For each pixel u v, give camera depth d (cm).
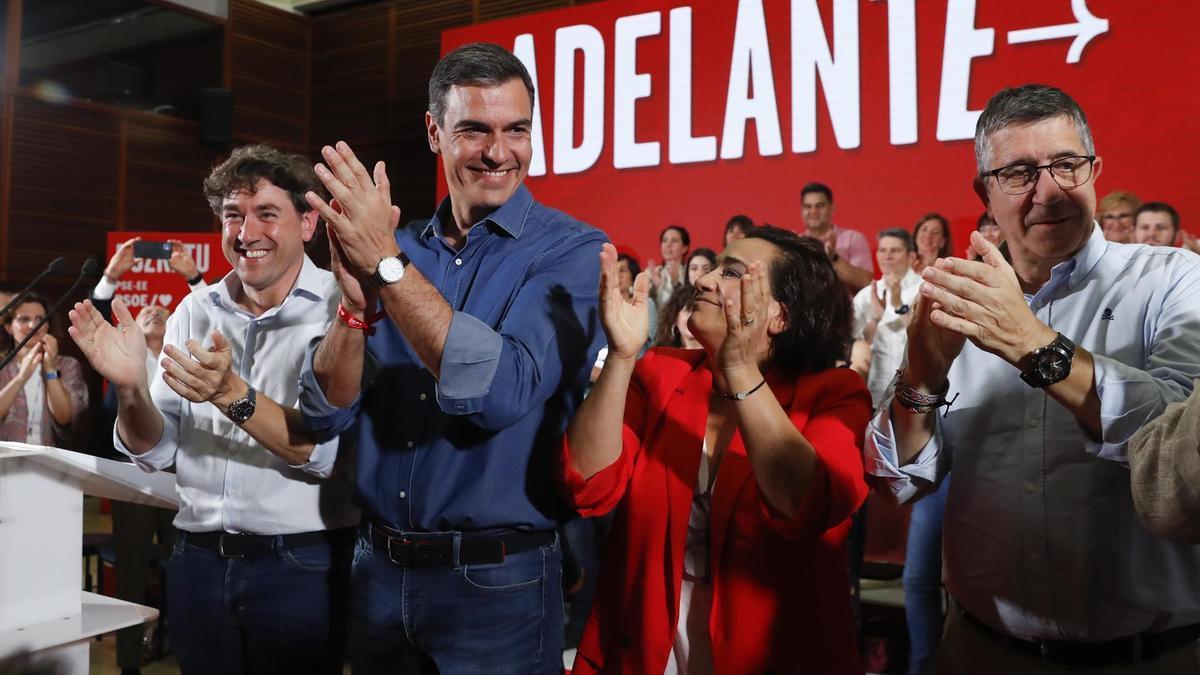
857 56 400
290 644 176
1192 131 330
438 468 139
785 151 419
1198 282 128
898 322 383
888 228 392
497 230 147
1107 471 128
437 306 123
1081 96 351
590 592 304
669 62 449
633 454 143
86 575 408
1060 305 139
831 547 136
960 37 376
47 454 133
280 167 184
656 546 137
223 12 751
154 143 738
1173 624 127
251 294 190
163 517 372
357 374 141
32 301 376
